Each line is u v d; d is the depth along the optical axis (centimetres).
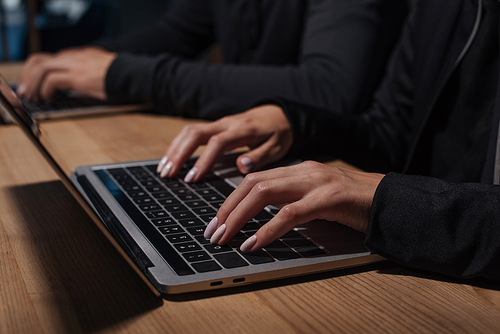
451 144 85
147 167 79
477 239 49
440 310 44
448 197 51
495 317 44
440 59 88
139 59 127
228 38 160
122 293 46
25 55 406
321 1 124
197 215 60
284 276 48
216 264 48
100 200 65
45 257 53
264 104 94
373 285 49
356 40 115
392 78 104
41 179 80
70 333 39
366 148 94
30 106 126
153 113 128
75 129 110
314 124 89
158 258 48
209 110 118
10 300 44
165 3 586
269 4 144
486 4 80
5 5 407
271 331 40
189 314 42
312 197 54
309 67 116
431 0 94
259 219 59
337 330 41
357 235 56
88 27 450
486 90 80
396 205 52
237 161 79
